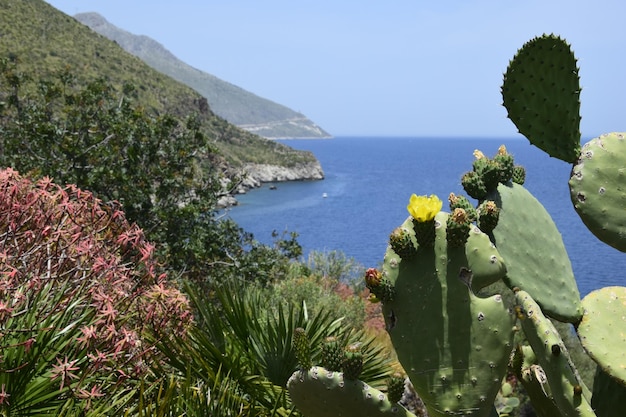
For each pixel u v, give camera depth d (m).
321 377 2.59
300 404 2.69
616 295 3.05
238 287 6.02
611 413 2.98
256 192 105.50
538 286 2.95
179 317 4.15
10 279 3.22
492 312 2.60
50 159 10.77
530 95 3.26
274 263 11.70
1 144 11.38
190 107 109.19
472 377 2.59
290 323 4.77
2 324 3.17
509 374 8.88
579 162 3.22
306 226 64.88
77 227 3.89
